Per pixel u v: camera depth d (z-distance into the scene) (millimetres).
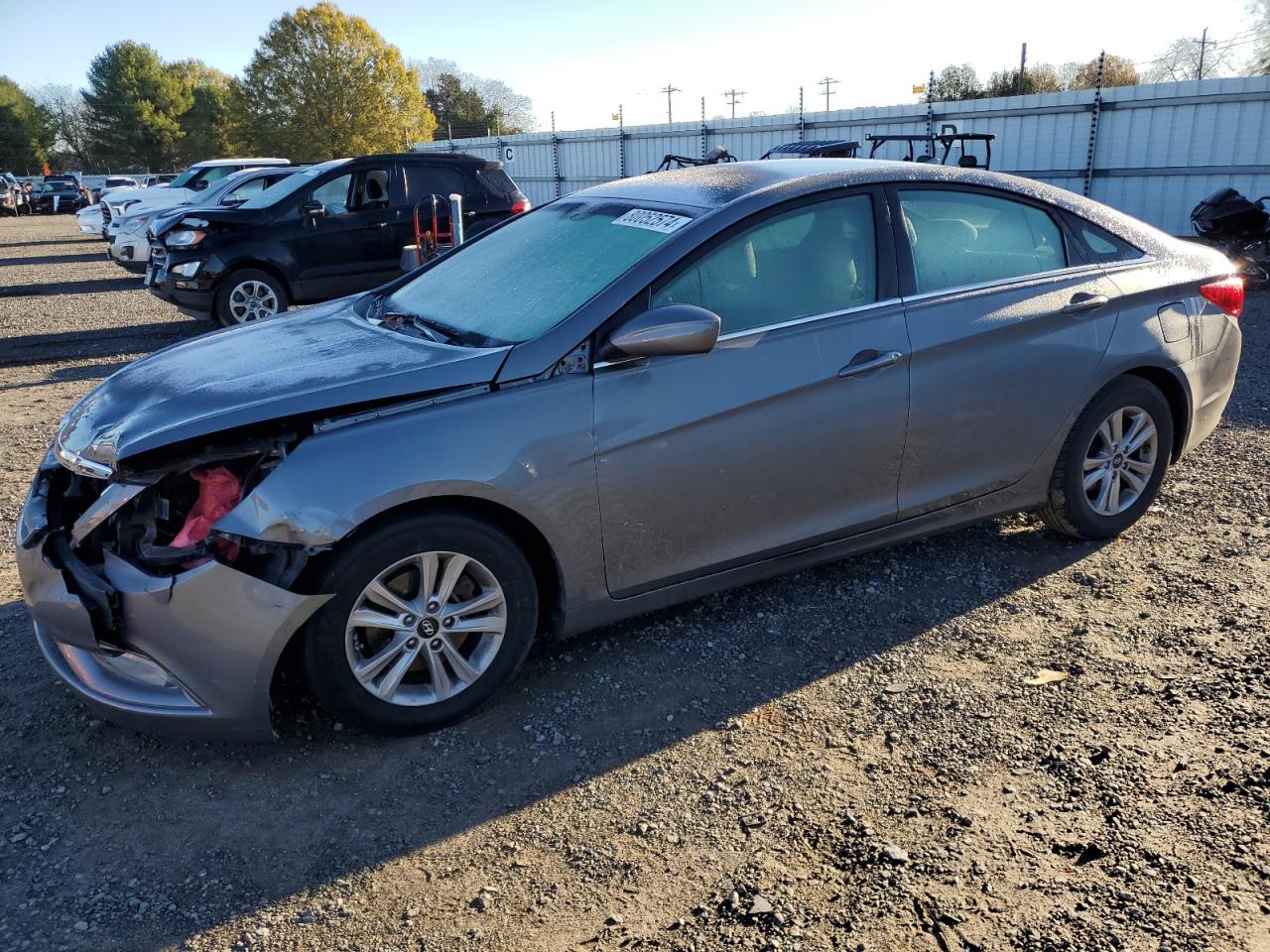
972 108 17922
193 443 2744
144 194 20109
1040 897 2299
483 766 2904
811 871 2424
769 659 3457
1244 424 6102
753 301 3391
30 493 3156
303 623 2775
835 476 3551
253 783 2844
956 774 2783
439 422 2898
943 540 4418
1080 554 4238
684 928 2254
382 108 53375
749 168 3908
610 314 3154
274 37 51969
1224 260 4598
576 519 3102
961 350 3695
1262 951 2107
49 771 2908
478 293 3670
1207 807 2580
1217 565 4074
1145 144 15797
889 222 3662
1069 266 4062
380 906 2363
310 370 3096
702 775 2824
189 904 2379
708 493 3316
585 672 3404
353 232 10812
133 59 82562
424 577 2939
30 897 2402
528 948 2221
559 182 27656
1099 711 3062
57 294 14789
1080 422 4074
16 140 84562
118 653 2832
